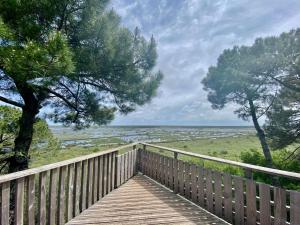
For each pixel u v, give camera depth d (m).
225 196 4.54
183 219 4.54
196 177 5.49
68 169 4.45
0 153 7.07
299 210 3.26
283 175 3.39
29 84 5.59
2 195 2.93
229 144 31.41
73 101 7.73
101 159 5.89
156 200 5.68
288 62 10.96
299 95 10.68
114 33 7.50
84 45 6.94
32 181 3.50
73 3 6.50
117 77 7.62
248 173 4.09
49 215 3.92
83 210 4.93
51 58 4.88
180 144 31.39
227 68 12.34
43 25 6.19
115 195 6.10
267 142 11.84
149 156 8.23
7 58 4.85
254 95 12.05
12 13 5.93
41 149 8.73
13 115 7.89
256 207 3.92
